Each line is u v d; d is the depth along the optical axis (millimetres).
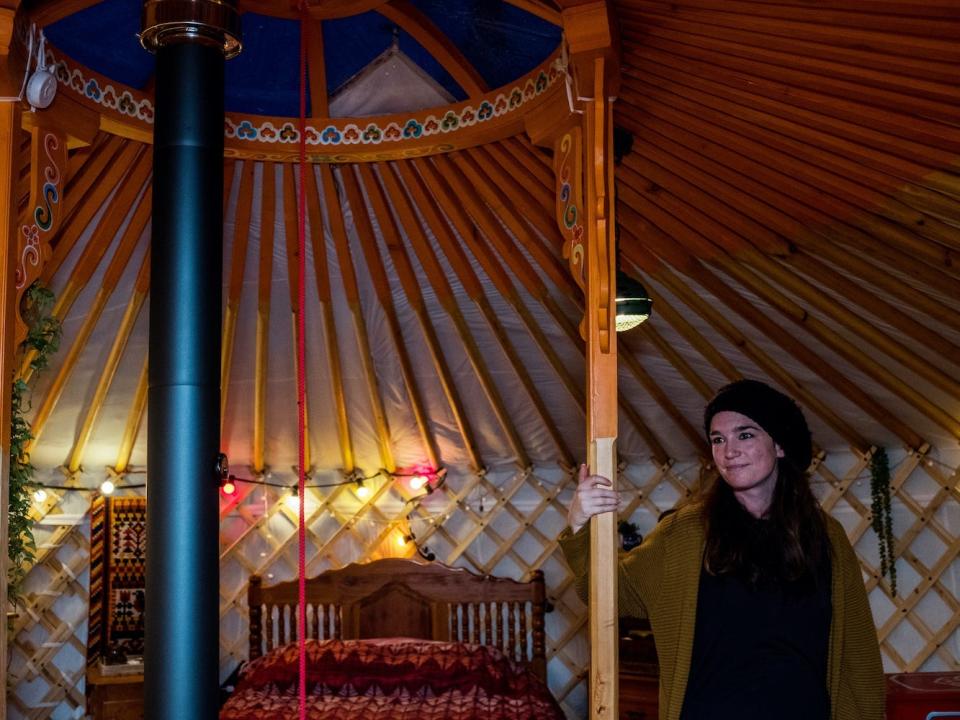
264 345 4344
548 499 5043
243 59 3213
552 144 2898
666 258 3582
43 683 4945
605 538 2146
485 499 5160
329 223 3803
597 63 2375
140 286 3893
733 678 1664
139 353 4324
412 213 3719
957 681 2539
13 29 2307
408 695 4355
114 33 2893
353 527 5227
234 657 5195
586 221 2479
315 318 4277
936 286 3092
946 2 1994
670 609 1771
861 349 3764
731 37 2445
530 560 5160
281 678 4469
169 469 2023
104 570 4945
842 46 2297
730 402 1778
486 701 4258
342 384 4664
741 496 1773
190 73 2145
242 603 5195
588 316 2348
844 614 1693
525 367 4430
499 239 3705
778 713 1618
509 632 5023
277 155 3361
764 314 3760
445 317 4266
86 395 4453
